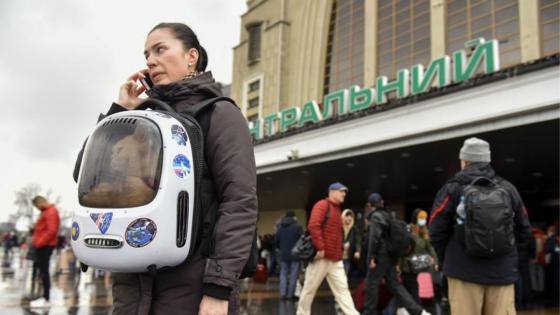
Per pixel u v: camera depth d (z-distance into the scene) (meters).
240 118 1.93
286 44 28.38
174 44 2.11
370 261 6.76
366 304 6.78
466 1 19.59
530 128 10.39
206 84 2.01
